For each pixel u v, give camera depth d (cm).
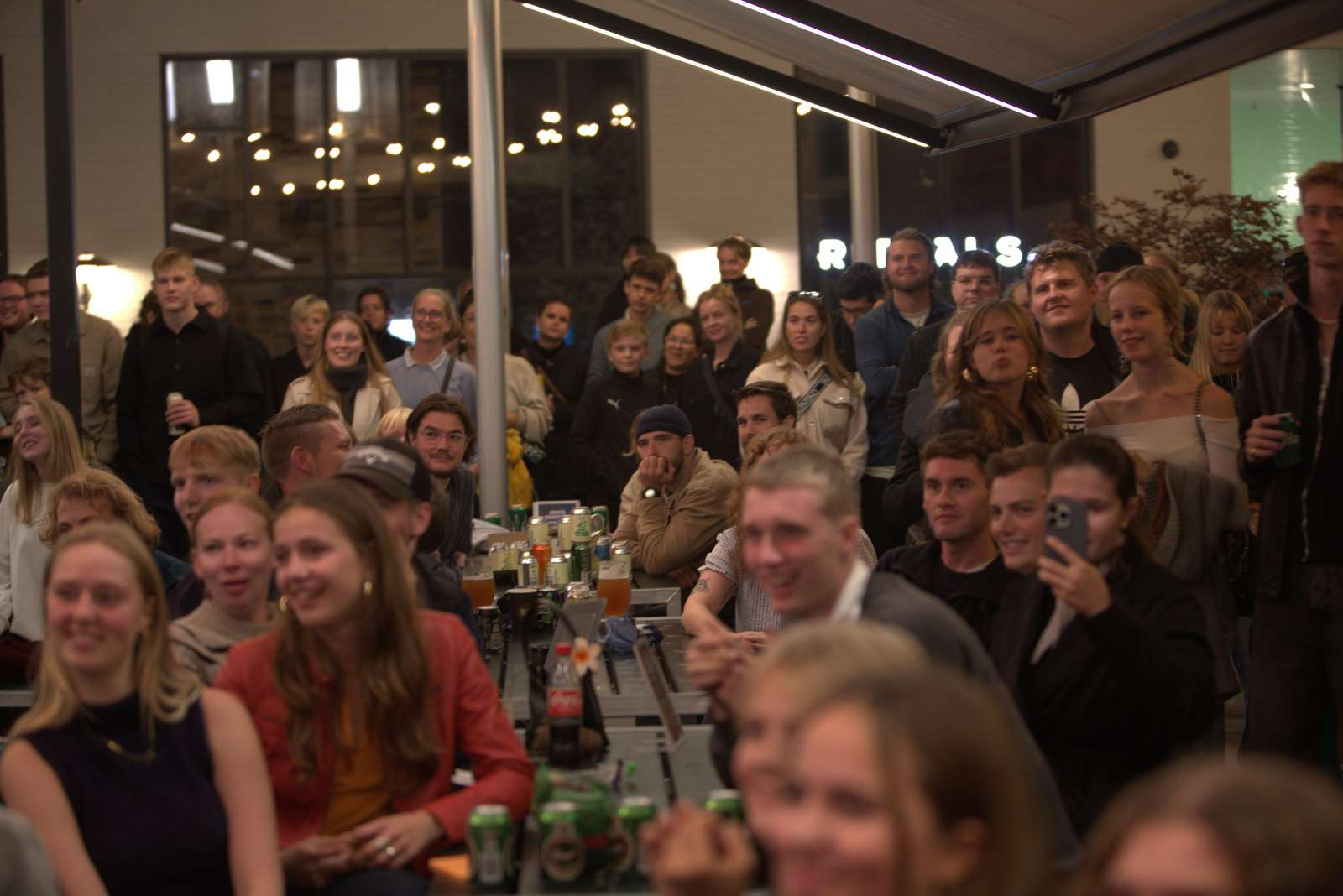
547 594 521
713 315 838
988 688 267
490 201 786
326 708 305
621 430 859
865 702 146
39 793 282
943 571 390
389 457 363
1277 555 420
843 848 142
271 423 448
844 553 272
